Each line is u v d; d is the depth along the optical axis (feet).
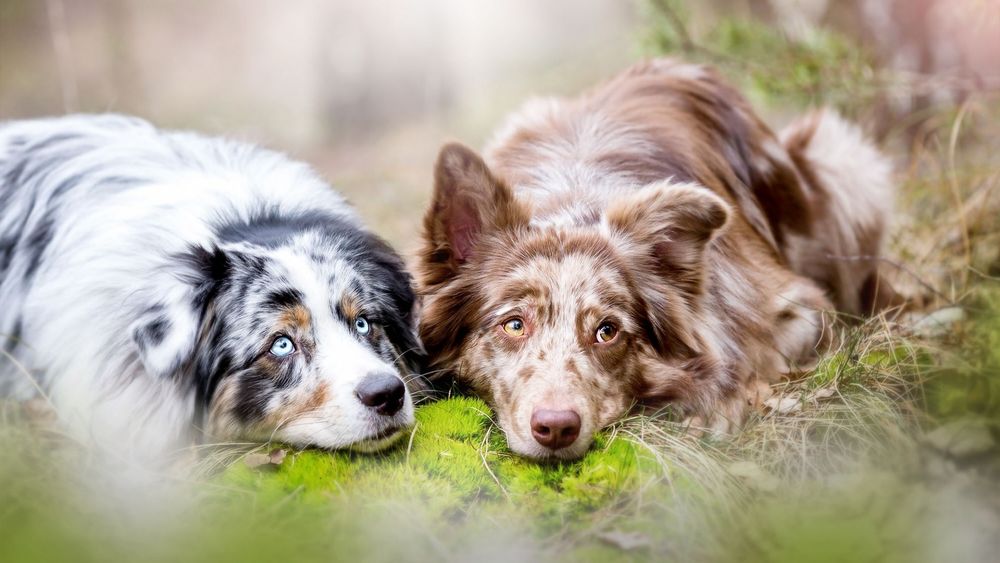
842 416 16.05
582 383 15.05
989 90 25.70
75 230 17.90
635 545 12.33
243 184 18.38
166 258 15.92
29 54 73.00
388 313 16.58
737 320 18.02
